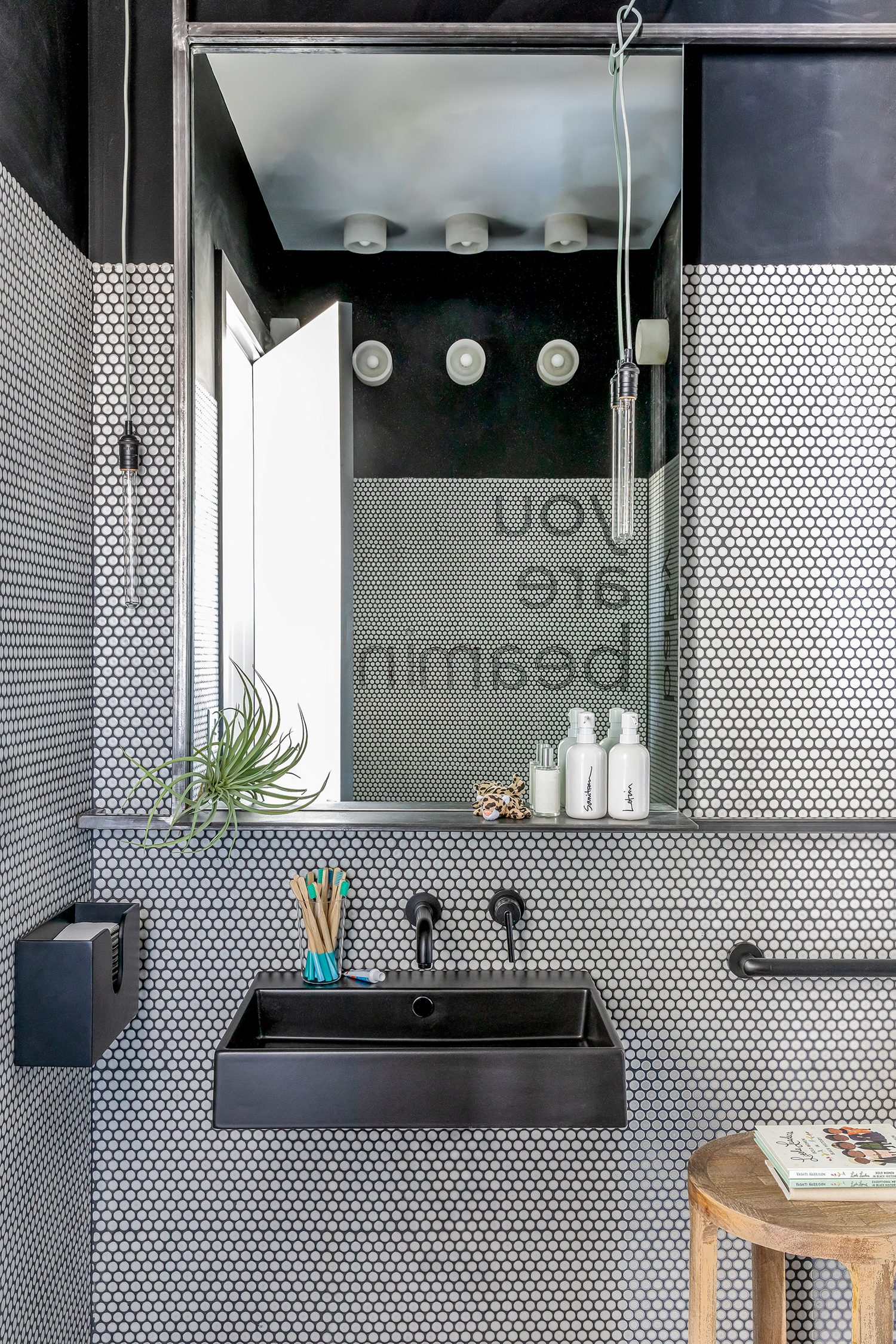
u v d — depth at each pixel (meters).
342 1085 1.46
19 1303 1.43
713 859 1.79
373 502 1.75
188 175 1.71
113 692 1.77
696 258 1.79
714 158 1.79
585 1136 1.79
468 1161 1.79
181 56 1.69
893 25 1.75
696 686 1.81
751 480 1.81
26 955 1.42
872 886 1.79
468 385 1.74
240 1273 1.79
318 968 1.71
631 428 1.73
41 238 1.52
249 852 1.77
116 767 1.77
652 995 1.79
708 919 1.79
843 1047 1.80
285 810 1.70
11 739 1.40
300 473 1.74
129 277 1.75
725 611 1.81
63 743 1.62
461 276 1.74
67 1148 1.64
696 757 1.81
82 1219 1.73
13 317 1.41
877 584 1.81
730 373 1.80
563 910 1.78
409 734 1.75
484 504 1.75
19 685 1.43
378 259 1.73
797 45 1.77
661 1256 1.80
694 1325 1.52
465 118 1.72
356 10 1.74
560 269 1.74
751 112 1.79
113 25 1.75
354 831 1.75
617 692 1.75
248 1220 1.79
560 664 1.75
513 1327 1.80
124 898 1.77
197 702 1.74
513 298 1.74
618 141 1.72
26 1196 1.46
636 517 1.74
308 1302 1.79
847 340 1.80
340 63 1.71
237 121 1.71
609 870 1.78
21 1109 1.44
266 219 1.73
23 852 1.45
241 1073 1.46
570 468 1.75
